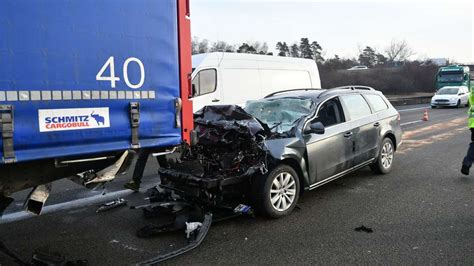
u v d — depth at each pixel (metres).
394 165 8.76
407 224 5.15
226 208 5.43
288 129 6.01
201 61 11.65
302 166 5.80
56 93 3.27
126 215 5.69
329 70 54.47
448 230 4.93
